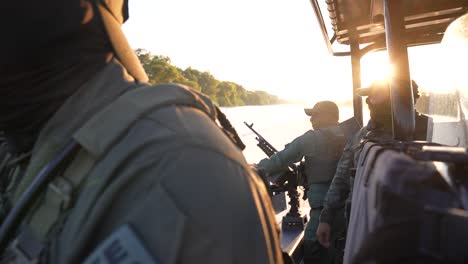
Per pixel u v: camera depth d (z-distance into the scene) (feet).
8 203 2.45
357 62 12.21
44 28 2.19
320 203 11.10
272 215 2.47
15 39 2.17
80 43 2.29
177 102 2.21
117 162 1.92
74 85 2.30
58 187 2.02
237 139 2.79
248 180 2.12
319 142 11.16
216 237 1.81
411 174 1.71
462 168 1.74
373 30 11.19
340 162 9.68
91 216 1.86
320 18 9.96
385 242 1.63
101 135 2.03
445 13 9.51
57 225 1.97
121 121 2.06
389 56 4.08
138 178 1.88
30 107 2.33
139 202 1.82
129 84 2.38
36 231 2.01
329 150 11.18
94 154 2.00
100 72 2.34
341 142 11.28
